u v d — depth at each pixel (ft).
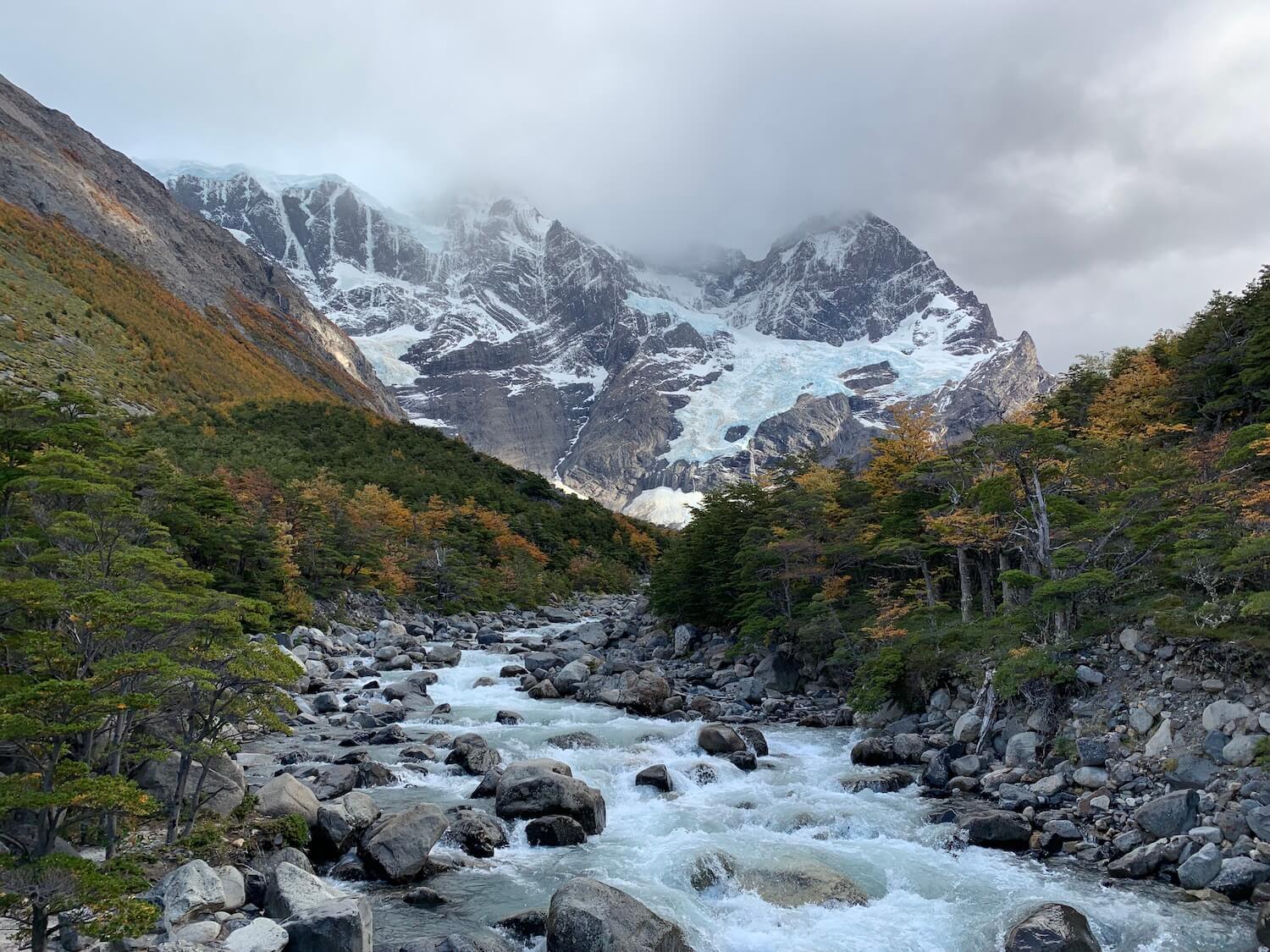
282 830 70.08
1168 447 169.37
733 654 184.55
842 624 161.17
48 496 87.04
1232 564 93.40
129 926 44.42
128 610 59.72
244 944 49.21
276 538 205.77
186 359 446.19
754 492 213.46
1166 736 83.92
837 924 61.67
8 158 541.75
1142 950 57.52
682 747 112.88
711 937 59.52
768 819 84.33
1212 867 66.33
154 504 160.56
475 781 95.86
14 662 62.75
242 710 70.85
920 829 80.53
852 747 113.91
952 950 58.03
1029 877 69.51
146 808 51.47
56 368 323.57
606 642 246.88
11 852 53.06
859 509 184.85
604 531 542.16
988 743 102.22
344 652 190.90
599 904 54.75
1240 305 196.13
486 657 200.44
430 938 55.62
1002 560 139.85
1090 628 106.01
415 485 396.37
